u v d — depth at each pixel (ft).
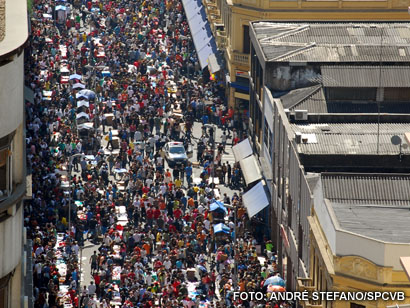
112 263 546.67
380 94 608.19
